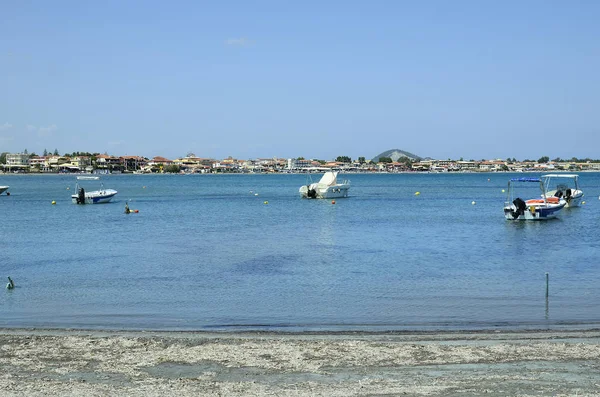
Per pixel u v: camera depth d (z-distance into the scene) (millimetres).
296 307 25344
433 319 23172
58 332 21281
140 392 15219
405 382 15836
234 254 41031
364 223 63844
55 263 37594
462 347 18859
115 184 198625
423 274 33031
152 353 18484
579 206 83312
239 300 26750
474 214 74938
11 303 26375
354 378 16188
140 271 34438
